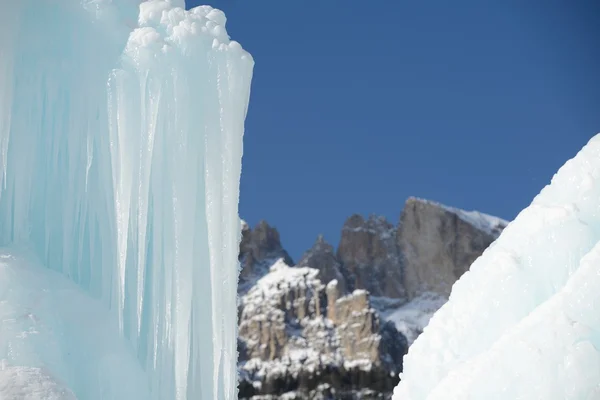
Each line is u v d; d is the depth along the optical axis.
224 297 9.25
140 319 8.66
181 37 9.31
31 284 7.91
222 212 9.40
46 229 8.50
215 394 9.03
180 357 8.76
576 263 8.09
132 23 9.32
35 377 7.22
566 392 7.15
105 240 8.66
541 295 8.21
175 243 8.96
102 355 8.07
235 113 9.59
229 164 9.49
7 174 8.41
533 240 8.34
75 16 8.82
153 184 9.02
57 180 8.66
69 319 8.03
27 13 8.64
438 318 8.88
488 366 7.56
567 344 7.25
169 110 9.16
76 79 8.75
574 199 8.46
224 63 9.57
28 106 8.57
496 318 8.32
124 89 8.86
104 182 8.76
